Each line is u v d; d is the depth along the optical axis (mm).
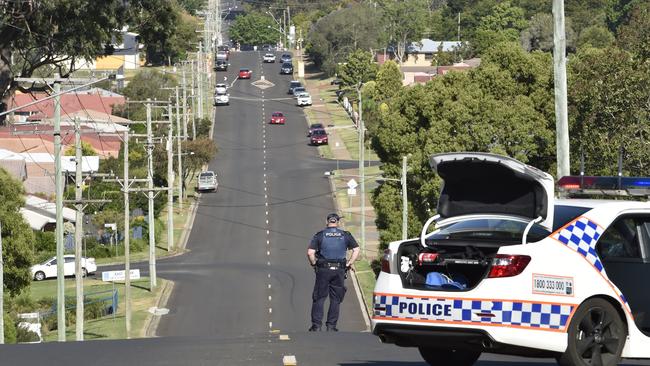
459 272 18359
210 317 100125
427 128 116250
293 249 139375
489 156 18516
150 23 120312
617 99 84750
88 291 112500
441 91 113938
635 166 86250
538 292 17469
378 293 18703
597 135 87250
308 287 115188
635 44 94625
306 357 22469
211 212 162625
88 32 115000
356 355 22938
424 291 18109
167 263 132875
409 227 116812
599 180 20172
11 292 93562
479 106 110625
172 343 25922
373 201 126188
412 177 116062
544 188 18391
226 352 23344
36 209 142500
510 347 17547
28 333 86250
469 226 18875
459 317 17750
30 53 123750
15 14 111438
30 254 93000
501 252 17688
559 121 45781
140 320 98562
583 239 18078
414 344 18453
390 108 120750
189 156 175250
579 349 17609
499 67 112625
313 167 195250
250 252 138000
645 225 18875
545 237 17953
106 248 139250
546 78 110688
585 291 17625
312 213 161125
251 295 111000
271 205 166875
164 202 165250
